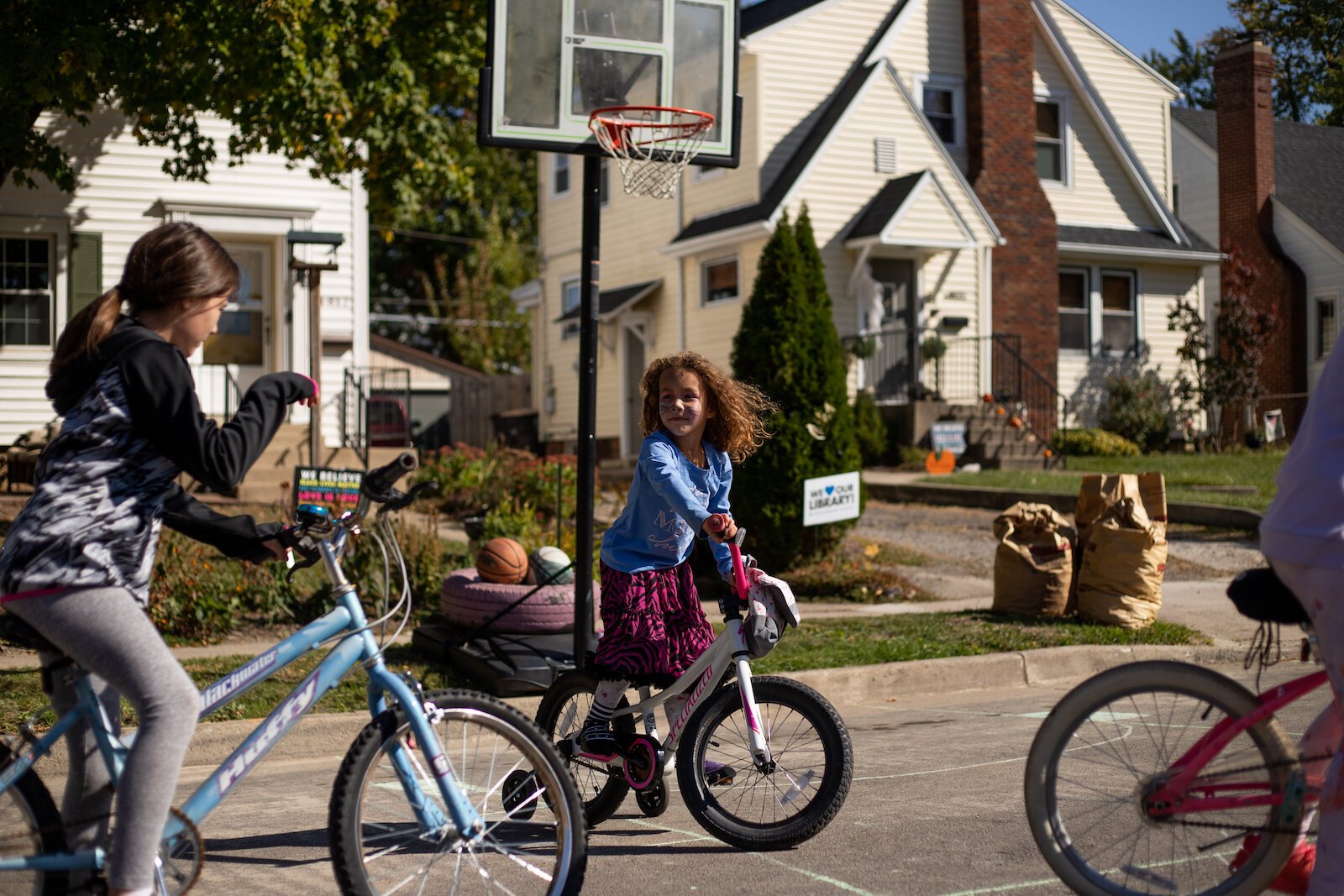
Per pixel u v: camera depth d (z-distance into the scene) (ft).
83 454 10.37
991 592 37.78
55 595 10.22
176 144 43.06
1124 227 84.89
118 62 38.27
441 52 45.19
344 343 59.98
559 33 26.68
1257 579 11.52
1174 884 11.82
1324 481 10.59
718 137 28.43
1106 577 31.50
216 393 58.49
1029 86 79.20
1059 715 12.19
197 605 28.71
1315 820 11.27
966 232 72.69
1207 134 97.45
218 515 11.70
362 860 11.34
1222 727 11.52
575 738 15.62
